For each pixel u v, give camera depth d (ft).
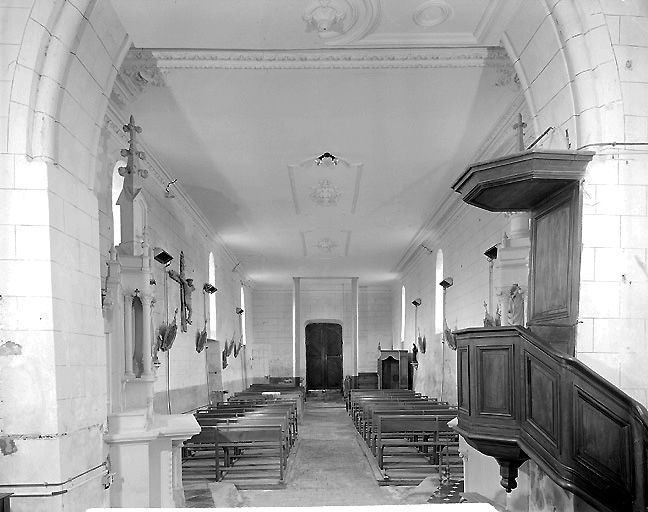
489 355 16.61
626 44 16.22
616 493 13.60
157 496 24.17
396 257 74.02
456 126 32.78
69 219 17.88
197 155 37.09
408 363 79.51
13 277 16.30
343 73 26.50
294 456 43.91
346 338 99.50
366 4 19.40
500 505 23.27
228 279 72.90
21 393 16.14
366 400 56.03
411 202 48.26
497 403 16.25
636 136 15.98
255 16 19.84
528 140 30.12
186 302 46.16
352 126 32.76
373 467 38.52
